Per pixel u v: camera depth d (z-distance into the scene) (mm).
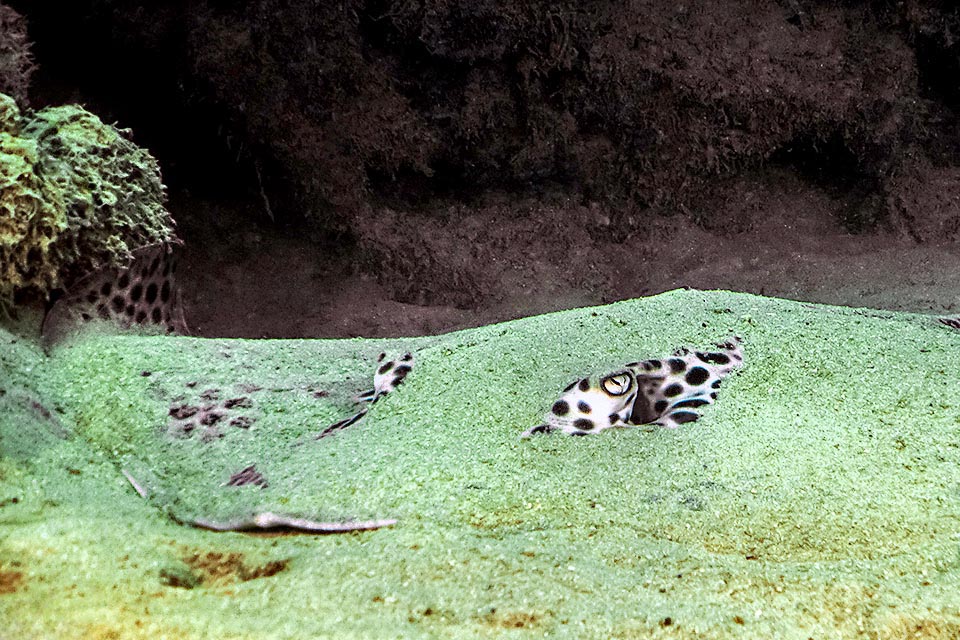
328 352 4254
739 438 2801
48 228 3828
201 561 2158
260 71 7227
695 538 2293
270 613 1833
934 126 7844
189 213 7672
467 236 7773
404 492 2570
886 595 1983
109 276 4324
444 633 1779
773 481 2570
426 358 3473
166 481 2908
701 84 7484
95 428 3279
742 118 7648
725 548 2240
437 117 7637
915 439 2775
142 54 7277
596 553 2199
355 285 7609
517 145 7793
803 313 3869
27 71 4574
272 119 7379
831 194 7977
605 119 7727
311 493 2600
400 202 7879
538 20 7297
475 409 3043
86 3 7078
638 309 3906
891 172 7797
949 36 7508
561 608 1901
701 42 7473
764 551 2221
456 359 3422
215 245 7586
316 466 2799
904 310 6703
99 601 1802
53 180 3895
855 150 7738
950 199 7781
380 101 7488
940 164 7902
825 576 2070
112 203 4227
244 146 7547
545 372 3234
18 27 4551
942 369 3238
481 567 2105
